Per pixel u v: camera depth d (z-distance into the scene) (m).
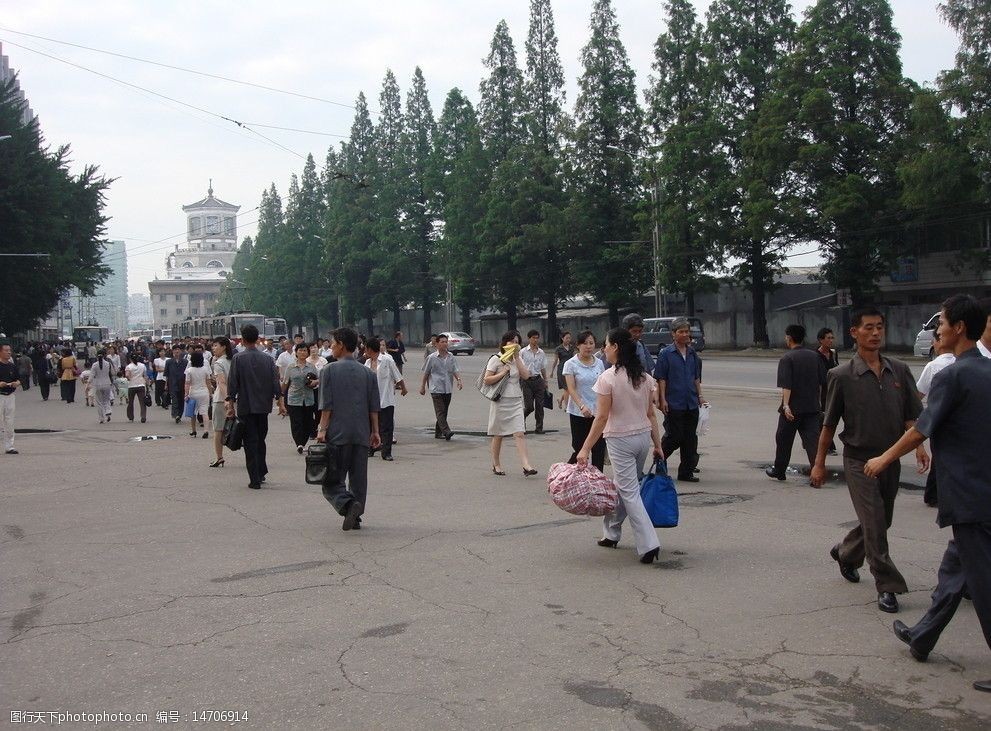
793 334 10.12
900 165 35.56
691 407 10.07
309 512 8.90
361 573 6.47
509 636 5.07
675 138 46.00
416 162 69.25
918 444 4.44
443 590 6.00
